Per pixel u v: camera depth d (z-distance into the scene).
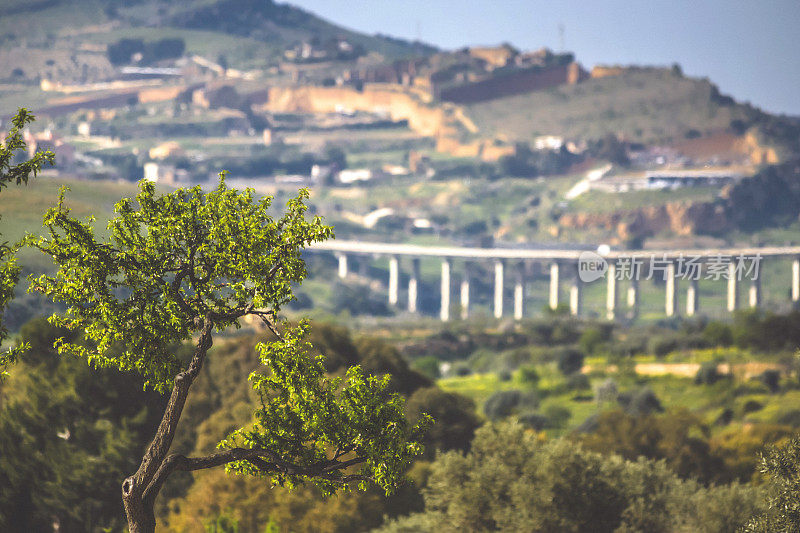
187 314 48.78
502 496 96.31
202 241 48.34
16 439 130.12
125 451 127.75
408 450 50.34
